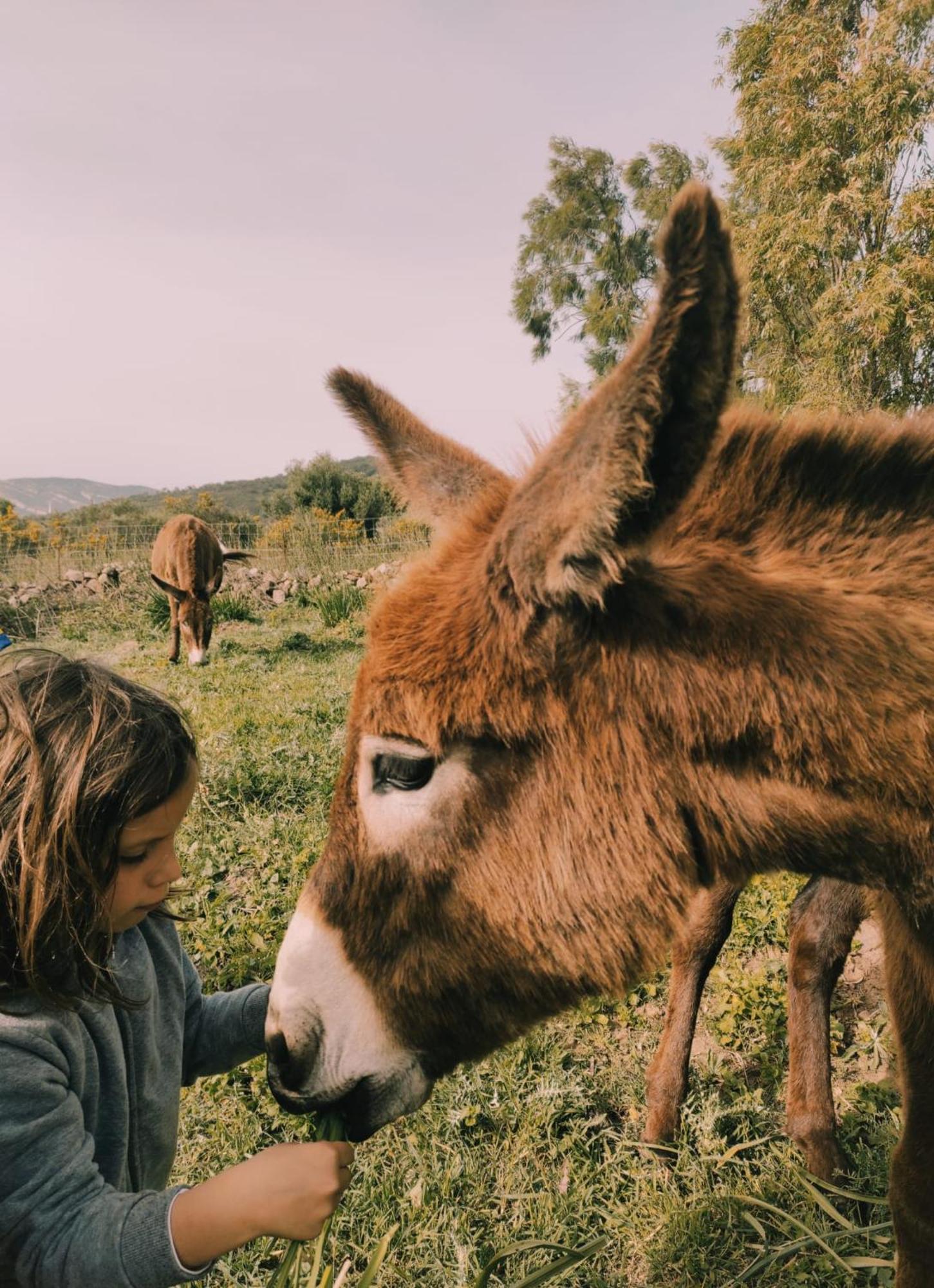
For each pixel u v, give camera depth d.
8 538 20.95
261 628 15.29
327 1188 1.28
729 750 1.38
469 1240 2.35
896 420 1.52
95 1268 1.18
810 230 12.30
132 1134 1.50
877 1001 3.34
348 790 1.59
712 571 1.42
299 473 43.19
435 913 1.51
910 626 1.36
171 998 1.63
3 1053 1.21
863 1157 2.61
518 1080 2.90
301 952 1.63
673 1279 2.29
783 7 14.79
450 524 2.03
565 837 1.43
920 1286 1.71
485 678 1.41
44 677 1.28
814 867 1.46
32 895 1.18
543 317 28.38
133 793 1.23
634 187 26.70
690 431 1.18
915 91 12.23
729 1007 3.20
